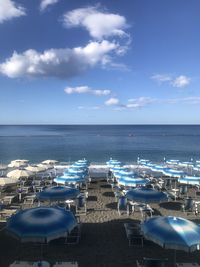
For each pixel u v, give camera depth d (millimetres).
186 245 6969
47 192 12641
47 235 7109
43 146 69500
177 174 20578
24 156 50156
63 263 8445
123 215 14117
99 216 13961
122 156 51406
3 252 10141
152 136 120562
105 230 12164
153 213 14680
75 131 170625
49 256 9859
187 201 14773
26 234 7117
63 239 11039
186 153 57281
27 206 15672
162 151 60469
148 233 7488
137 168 30547
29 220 7559
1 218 13289
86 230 12148
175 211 15078
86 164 26188
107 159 46969
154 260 7914
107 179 22641
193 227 7602
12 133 140125
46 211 8031
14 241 11000
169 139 101688
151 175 25719
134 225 11695
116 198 17359
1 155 51531
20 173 18750
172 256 9977
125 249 10430
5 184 15867
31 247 10531
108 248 10492
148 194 12344
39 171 21891
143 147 69312
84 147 67812
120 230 12180
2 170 28047
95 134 134750
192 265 8672
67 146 70188
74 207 15219
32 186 19797
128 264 9406
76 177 17281
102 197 17703
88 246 10625
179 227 7461
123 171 20297
